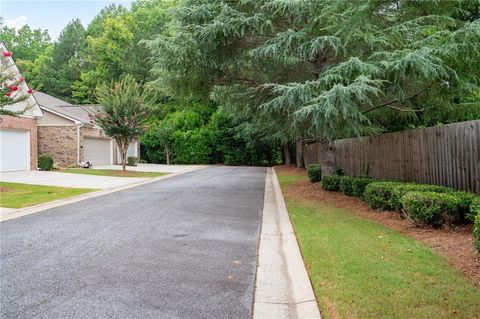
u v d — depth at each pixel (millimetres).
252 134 25797
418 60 6480
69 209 7910
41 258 4395
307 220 6398
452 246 4434
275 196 10320
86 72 39156
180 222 6613
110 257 4453
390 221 6043
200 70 9969
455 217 5223
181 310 3029
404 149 8398
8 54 11477
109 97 17578
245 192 11250
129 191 11344
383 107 9438
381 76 7363
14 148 17281
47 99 24984
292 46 8422
